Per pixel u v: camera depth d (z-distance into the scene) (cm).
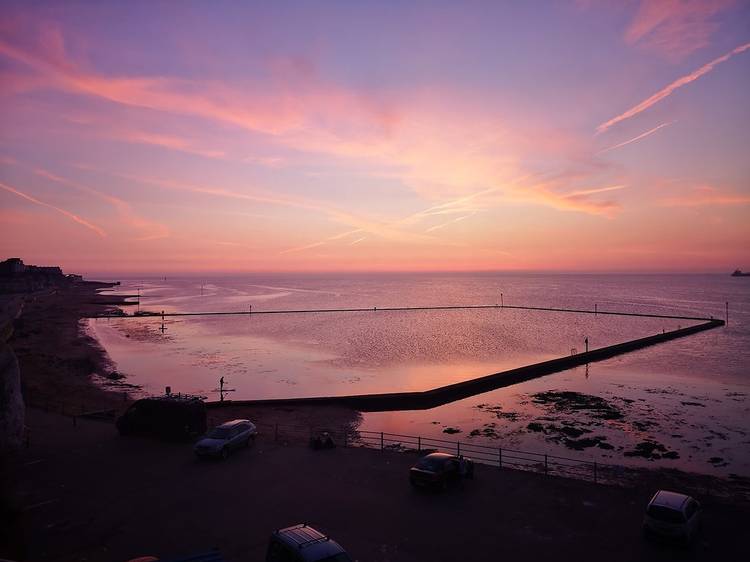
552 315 16575
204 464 2406
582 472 2930
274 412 4400
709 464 3216
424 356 8256
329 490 2089
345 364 7425
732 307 19625
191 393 5369
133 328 12356
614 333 11638
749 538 1695
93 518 1808
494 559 1542
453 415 4656
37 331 9975
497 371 6944
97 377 6050
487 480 2223
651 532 1645
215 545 1620
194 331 11781
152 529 1728
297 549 1243
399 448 3469
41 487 2095
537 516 1852
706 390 5672
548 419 4434
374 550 1591
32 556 1534
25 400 3966
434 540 1661
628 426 4166
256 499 1992
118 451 2594
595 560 1539
